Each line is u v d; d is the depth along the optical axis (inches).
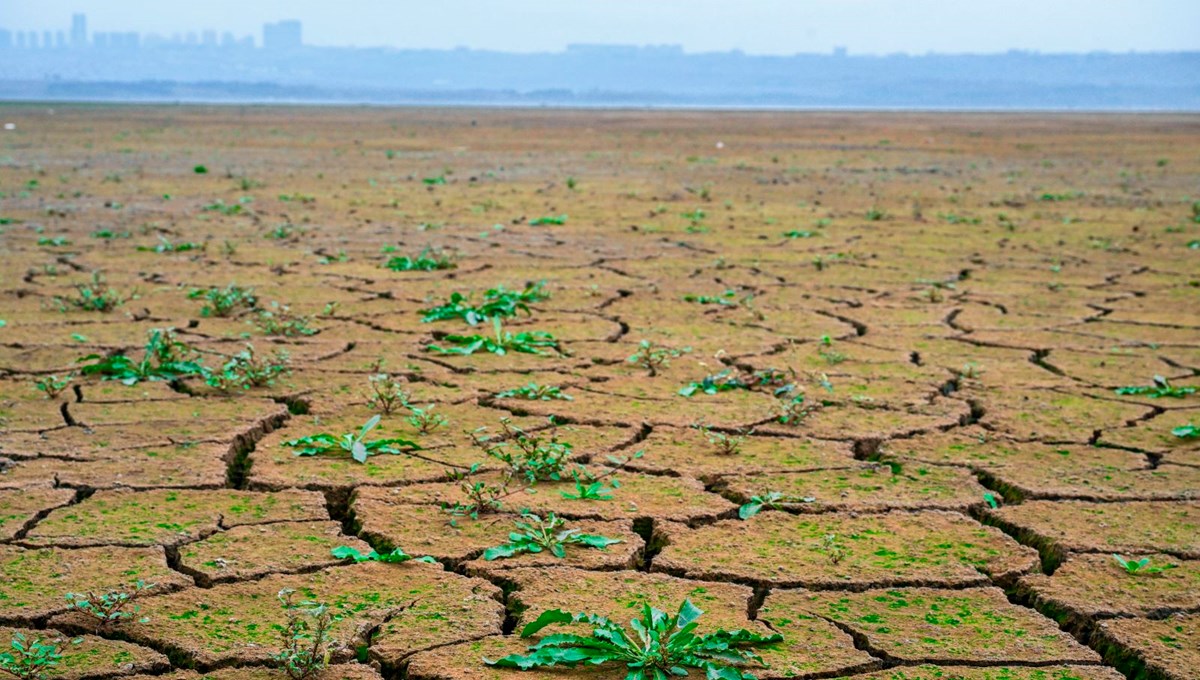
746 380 220.1
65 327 261.9
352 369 226.4
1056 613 125.6
